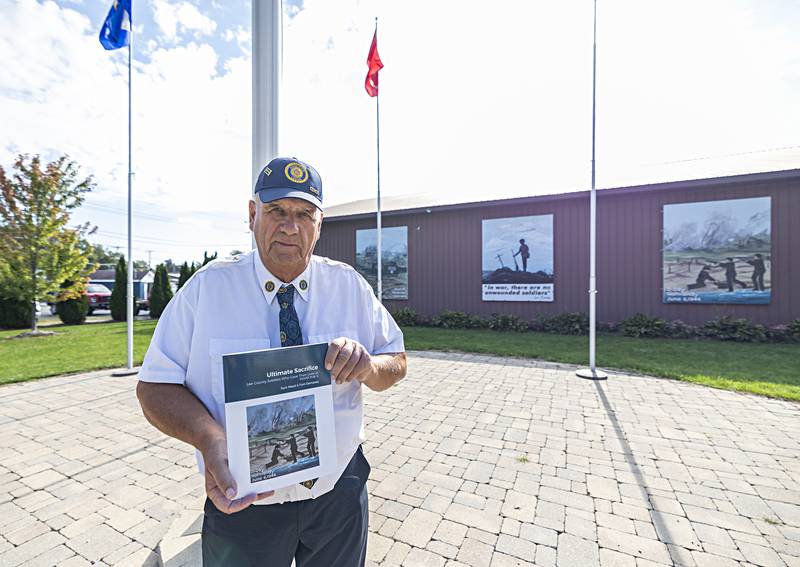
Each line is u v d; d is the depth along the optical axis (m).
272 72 2.61
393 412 4.34
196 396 1.04
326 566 1.20
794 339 7.98
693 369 5.88
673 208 9.24
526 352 7.35
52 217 12.05
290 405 1.00
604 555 2.10
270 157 2.61
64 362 7.05
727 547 2.15
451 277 12.00
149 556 2.15
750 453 3.26
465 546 2.18
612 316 9.90
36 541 2.28
